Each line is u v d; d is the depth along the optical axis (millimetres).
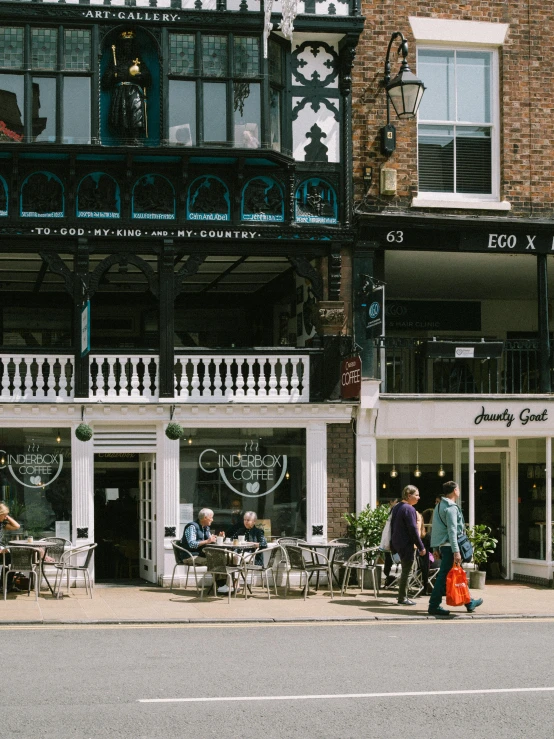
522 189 18641
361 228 17891
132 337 21938
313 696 8914
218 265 19578
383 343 18016
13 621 13164
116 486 18734
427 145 18594
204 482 17562
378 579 16797
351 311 18000
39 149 16484
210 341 22266
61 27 16750
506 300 22359
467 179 18703
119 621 13398
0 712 8266
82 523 17031
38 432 17156
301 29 17625
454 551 14156
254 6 17281
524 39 18812
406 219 17859
